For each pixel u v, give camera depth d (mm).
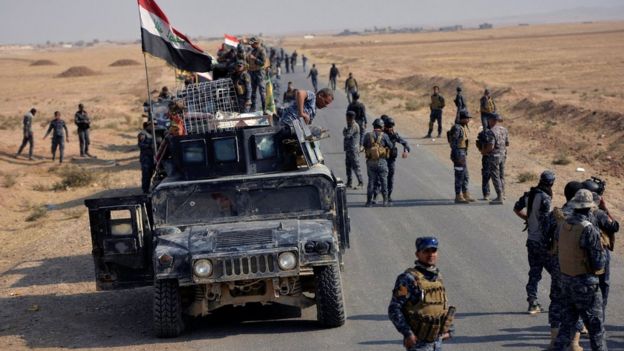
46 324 13445
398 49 195875
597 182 11039
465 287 13820
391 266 15547
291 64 96625
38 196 28859
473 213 20016
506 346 10844
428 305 7902
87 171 31750
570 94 58875
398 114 47625
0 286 16531
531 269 12188
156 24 15219
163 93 34000
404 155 21344
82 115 37281
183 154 12914
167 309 11789
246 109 16219
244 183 12711
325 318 11906
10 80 125750
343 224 13156
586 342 10953
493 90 58156
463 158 21078
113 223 12586
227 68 18641
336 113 47125
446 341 11141
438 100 35531
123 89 92750
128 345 11844
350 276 15008
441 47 196250
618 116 35156
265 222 12469
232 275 11320
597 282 9656
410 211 20688
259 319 12914
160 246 11844
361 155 30312
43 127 49688
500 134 20875
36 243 21125
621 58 108062
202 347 11516
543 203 11883
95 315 13945
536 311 12203
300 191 12789
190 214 12672
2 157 36125
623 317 11898
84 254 19094
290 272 11367
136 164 35344
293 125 12969
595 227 9609
